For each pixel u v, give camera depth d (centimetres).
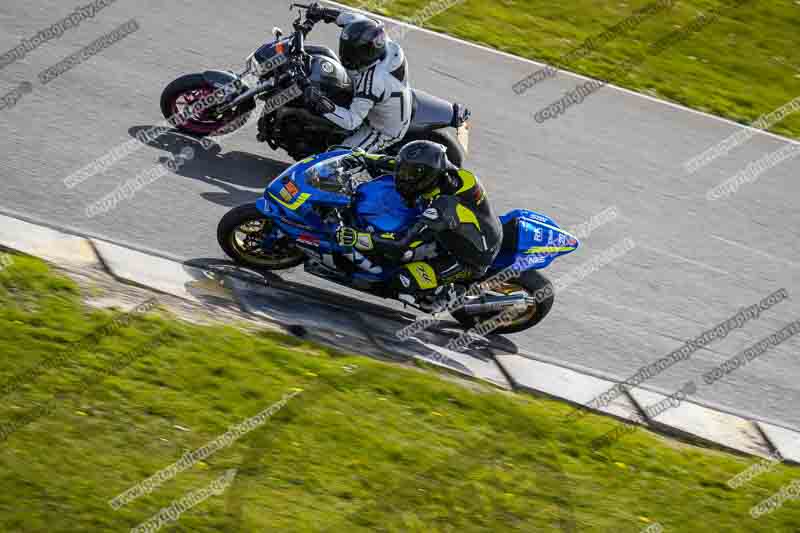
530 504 2506
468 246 3003
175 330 2772
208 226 3416
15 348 2497
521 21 6250
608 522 2512
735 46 6894
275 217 3061
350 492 2366
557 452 2755
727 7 7519
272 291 3200
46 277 2842
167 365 2606
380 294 3173
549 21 6397
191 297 3006
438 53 5397
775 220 4647
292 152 3831
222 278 3173
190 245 3291
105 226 3253
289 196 3039
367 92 3634
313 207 3044
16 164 3434
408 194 2975
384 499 2378
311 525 2227
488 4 6362
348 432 2566
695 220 4441
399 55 3731
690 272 4009
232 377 2631
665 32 6769
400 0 5972
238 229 3181
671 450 2942
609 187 4509
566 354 3334
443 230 2966
